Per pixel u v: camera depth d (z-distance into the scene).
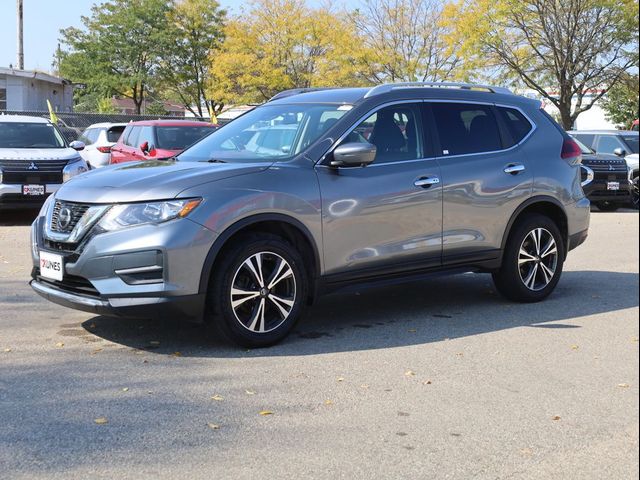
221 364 5.04
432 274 6.32
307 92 6.75
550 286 7.12
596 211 17.59
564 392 4.62
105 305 5.00
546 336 5.90
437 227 6.22
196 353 5.27
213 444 3.76
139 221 5.00
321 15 37.47
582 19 29.72
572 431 4.04
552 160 7.04
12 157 12.23
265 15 37.84
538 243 6.97
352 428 4.01
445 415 4.22
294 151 5.77
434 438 3.91
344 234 5.70
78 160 12.89
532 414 4.26
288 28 37.59
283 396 4.46
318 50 38.34
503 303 7.04
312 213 5.51
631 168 17.81
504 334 5.94
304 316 6.48
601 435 3.99
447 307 6.88
